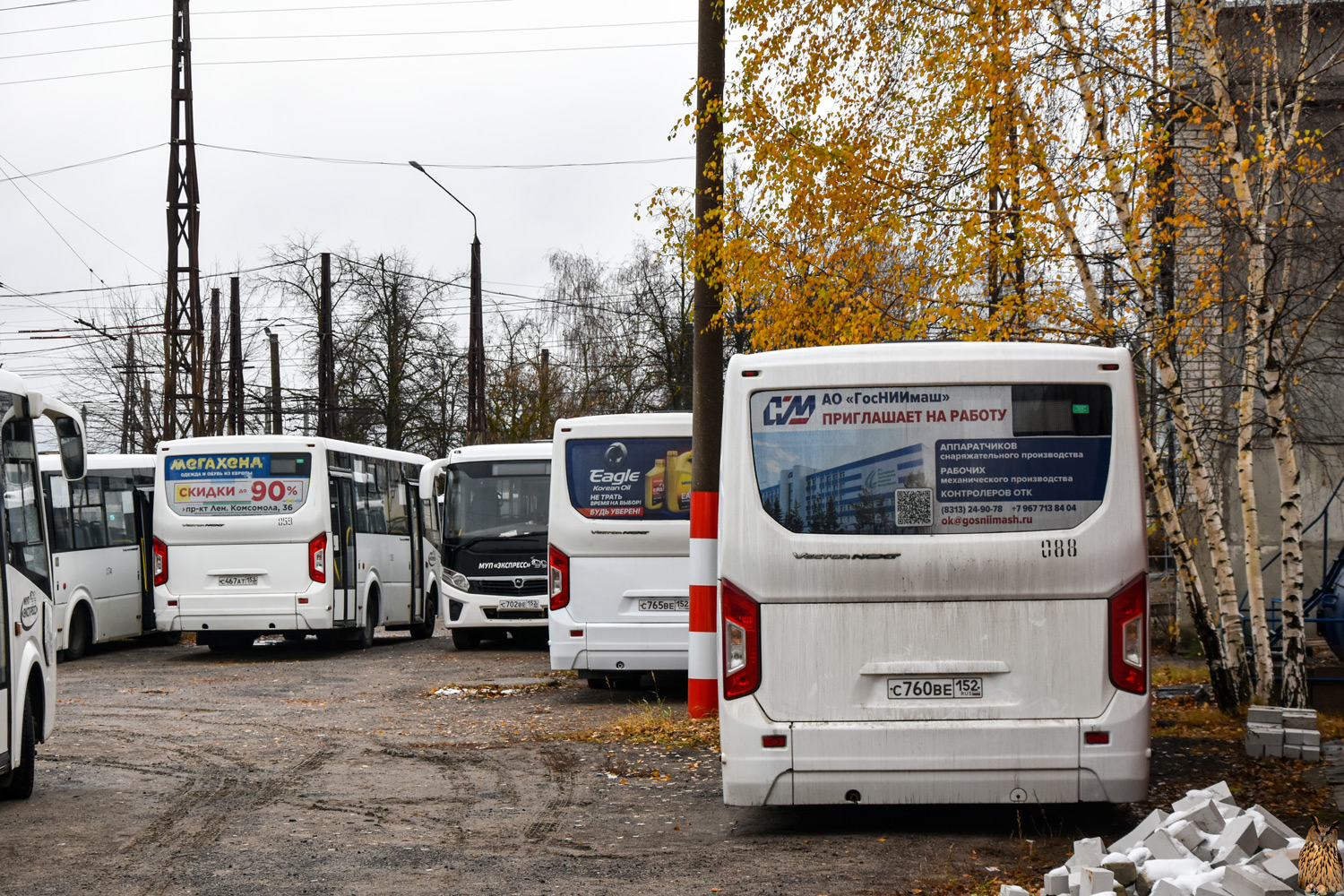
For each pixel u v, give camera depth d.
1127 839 6.62
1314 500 18.03
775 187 12.75
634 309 47.78
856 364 7.78
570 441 15.34
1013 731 7.51
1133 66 11.50
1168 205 11.84
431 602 28.72
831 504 7.71
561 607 15.21
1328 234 12.61
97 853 7.71
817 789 7.56
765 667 7.64
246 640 24.73
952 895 6.58
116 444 53.44
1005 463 7.68
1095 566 7.59
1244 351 13.04
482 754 11.48
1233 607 12.60
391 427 49.34
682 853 7.61
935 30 12.10
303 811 8.97
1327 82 13.08
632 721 12.97
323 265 43.16
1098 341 11.97
